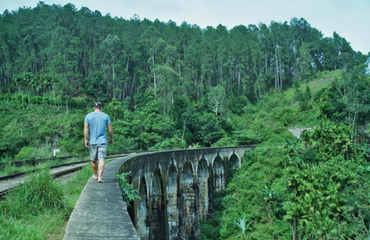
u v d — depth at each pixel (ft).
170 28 415.64
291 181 131.75
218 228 127.75
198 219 114.32
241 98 357.20
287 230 121.80
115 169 32.73
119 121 212.02
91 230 13.14
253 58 394.52
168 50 324.80
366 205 102.58
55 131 197.57
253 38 430.20
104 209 16.46
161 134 218.59
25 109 256.93
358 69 283.79
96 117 25.46
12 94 296.51
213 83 374.02
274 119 289.94
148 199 61.00
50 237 17.20
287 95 360.48
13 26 387.75
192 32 424.87
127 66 341.41
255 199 143.33
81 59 359.66
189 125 250.57
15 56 361.30
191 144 240.12
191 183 115.14
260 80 375.25
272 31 437.58
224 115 277.44
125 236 12.49
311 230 101.19
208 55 350.84
